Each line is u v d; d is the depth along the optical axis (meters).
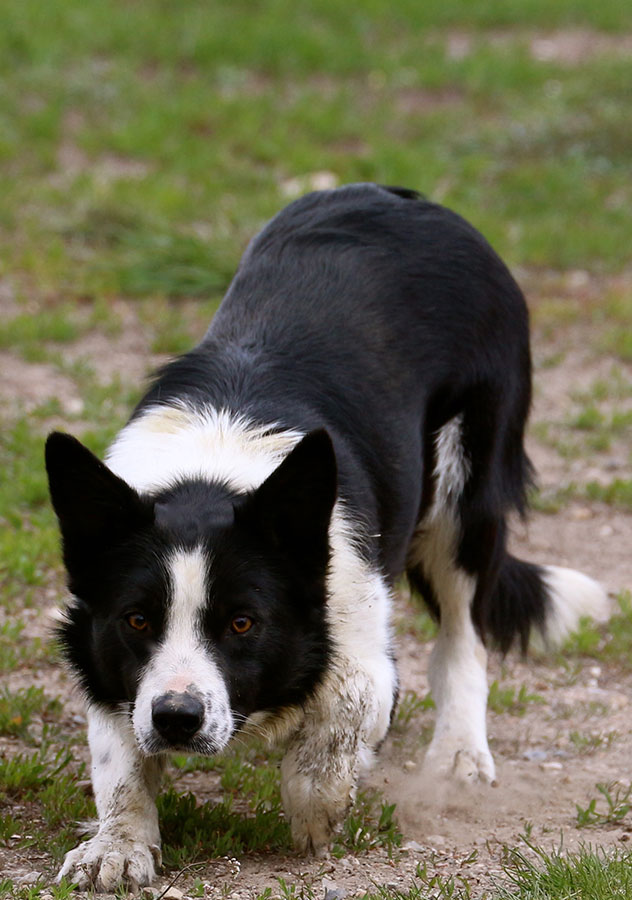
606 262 22.83
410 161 25.72
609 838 8.12
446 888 6.97
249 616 7.01
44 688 10.20
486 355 9.66
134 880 7.08
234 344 8.68
